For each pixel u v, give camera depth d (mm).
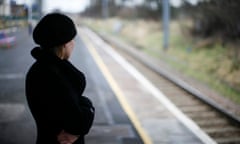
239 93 10766
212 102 9336
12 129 6836
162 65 17328
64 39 1731
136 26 34656
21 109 8195
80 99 1838
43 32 1708
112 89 11109
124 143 6402
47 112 1671
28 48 12516
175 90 11516
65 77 1744
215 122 8109
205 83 12766
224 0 15703
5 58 13344
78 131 1691
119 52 21719
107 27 45219
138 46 25109
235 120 7895
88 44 23422
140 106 9172
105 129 7164
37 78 1693
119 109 8797
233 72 13156
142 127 7418
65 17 1776
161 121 7891
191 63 16469
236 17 15648
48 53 1726
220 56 15594
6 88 10141
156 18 35406
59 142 1723
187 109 9211
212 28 19281
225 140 6930
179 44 21656
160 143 6488
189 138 6793
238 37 16141
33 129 6918
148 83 12266
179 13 25016
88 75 13164
